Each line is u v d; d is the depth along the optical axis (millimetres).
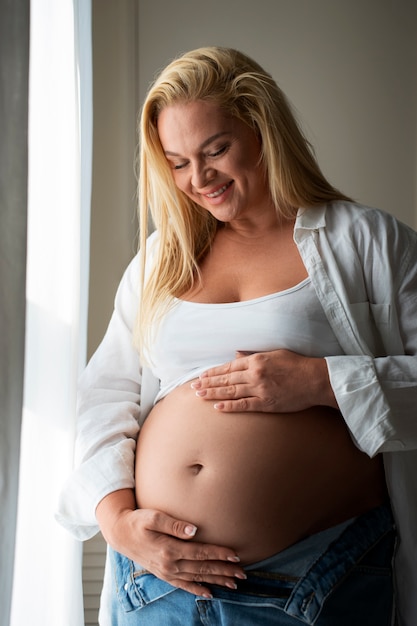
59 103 1310
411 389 1147
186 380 1278
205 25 2098
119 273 2135
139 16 2090
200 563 1120
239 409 1174
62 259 1328
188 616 1130
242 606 1117
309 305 1208
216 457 1165
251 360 1175
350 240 1220
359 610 1145
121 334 1415
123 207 2115
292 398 1160
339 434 1198
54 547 1354
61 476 1322
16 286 1036
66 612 1396
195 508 1155
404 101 2121
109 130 2096
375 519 1200
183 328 1270
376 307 1213
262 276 1258
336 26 2105
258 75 1234
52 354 1312
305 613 1096
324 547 1146
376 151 2137
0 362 1045
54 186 1291
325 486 1172
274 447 1159
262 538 1137
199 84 1187
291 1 2096
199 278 1299
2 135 1014
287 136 1247
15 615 1272
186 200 1312
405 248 1226
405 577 1229
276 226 1287
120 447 1281
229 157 1200
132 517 1171
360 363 1155
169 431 1225
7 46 1010
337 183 2146
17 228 1029
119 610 1231
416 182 2133
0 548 1060
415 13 2098
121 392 1382
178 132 1193
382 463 1265
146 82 2109
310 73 2115
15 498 1064
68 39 1322
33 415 1286
